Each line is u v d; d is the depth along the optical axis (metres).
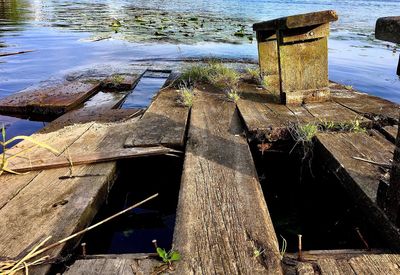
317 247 2.54
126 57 9.01
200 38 12.09
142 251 2.47
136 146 3.06
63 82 6.35
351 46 10.77
